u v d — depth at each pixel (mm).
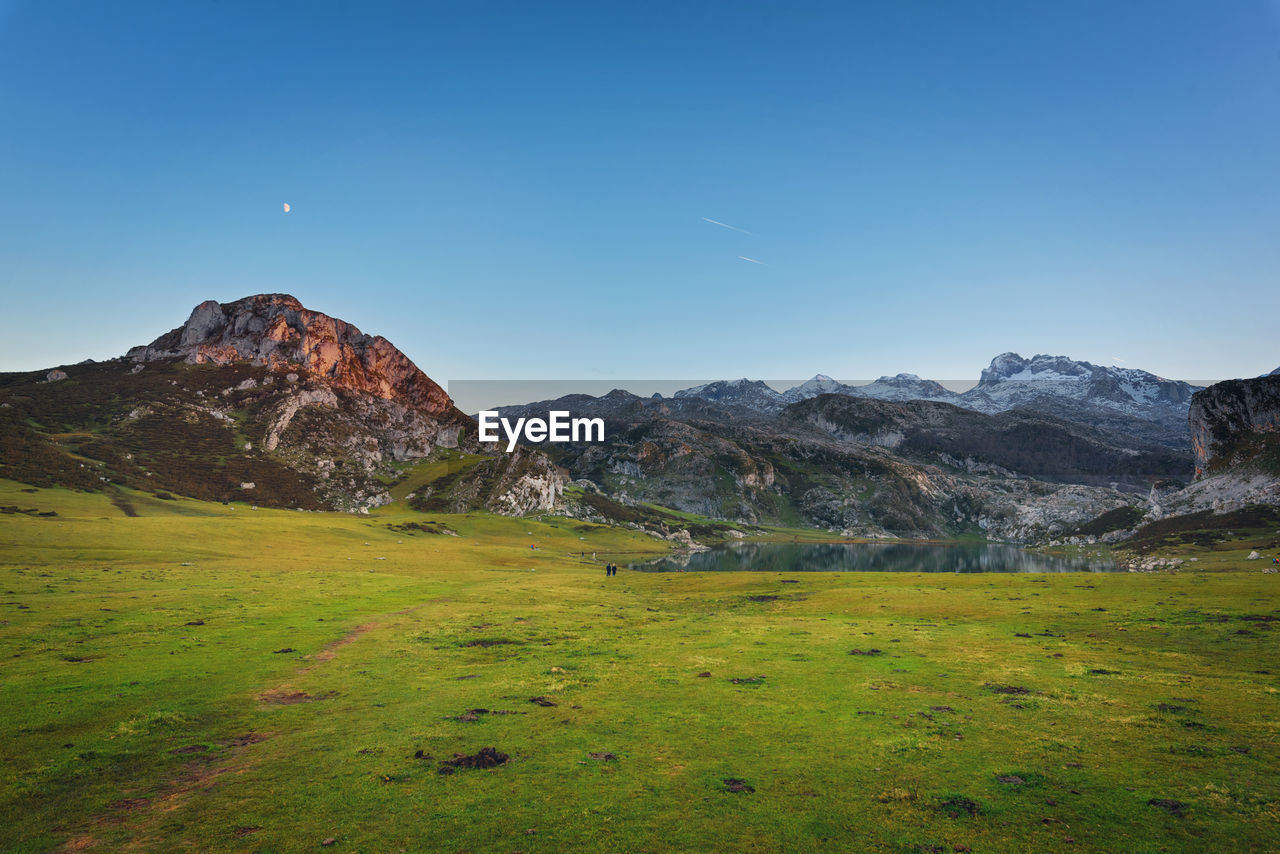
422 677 36688
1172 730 26641
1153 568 189000
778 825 19266
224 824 19312
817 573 95188
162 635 44750
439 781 22391
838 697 32406
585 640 48438
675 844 18188
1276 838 18031
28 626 45906
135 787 21859
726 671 38125
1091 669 36812
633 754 24984
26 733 26328
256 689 33500
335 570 94375
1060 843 18109
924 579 83000
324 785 22062
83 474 181875
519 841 18328
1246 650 39906
